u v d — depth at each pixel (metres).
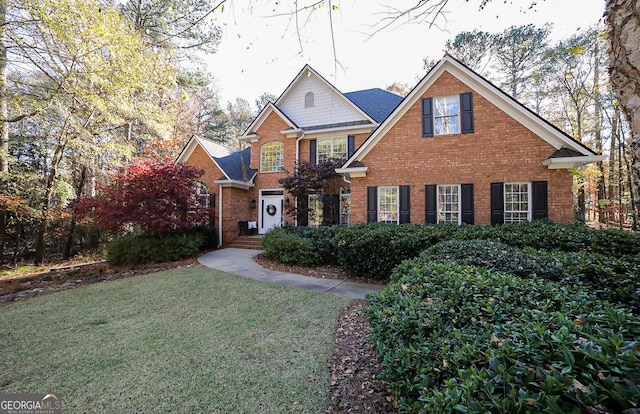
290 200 14.81
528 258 4.38
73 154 12.70
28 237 15.84
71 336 4.29
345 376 3.19
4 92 10.24
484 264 4.23
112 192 10.52
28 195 13.05
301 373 3.26
